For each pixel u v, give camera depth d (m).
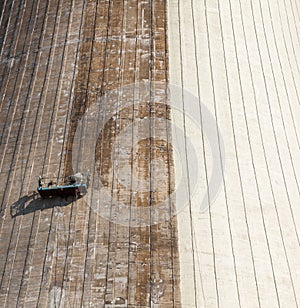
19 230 23.42
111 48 29.83
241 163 26.17
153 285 20.66
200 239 22.55
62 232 22.80
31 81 29.58
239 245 23.05
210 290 21.09
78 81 28.66
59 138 26.39
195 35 30.75
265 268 22.84
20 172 25.61
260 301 21.66
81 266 21.50
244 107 28.55
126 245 21.88
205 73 29.09
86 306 20.28
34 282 21.44
